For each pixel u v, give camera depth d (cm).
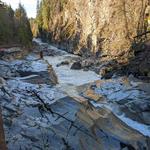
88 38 5556
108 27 4750
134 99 1944
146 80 2486
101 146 1312
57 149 1190
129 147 1358
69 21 7906
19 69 2908
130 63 2997
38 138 1212
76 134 1293
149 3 3697
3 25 6775
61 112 1405
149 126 1689
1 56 4003
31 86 1770
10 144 1144
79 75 3462
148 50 2944
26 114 1357
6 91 1565
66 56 5847
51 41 9344
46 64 3438
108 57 4038
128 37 3900
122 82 2411
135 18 3900
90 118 1442
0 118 779
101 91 2203
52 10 10169
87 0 6031
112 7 4712
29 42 7388
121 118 1759
